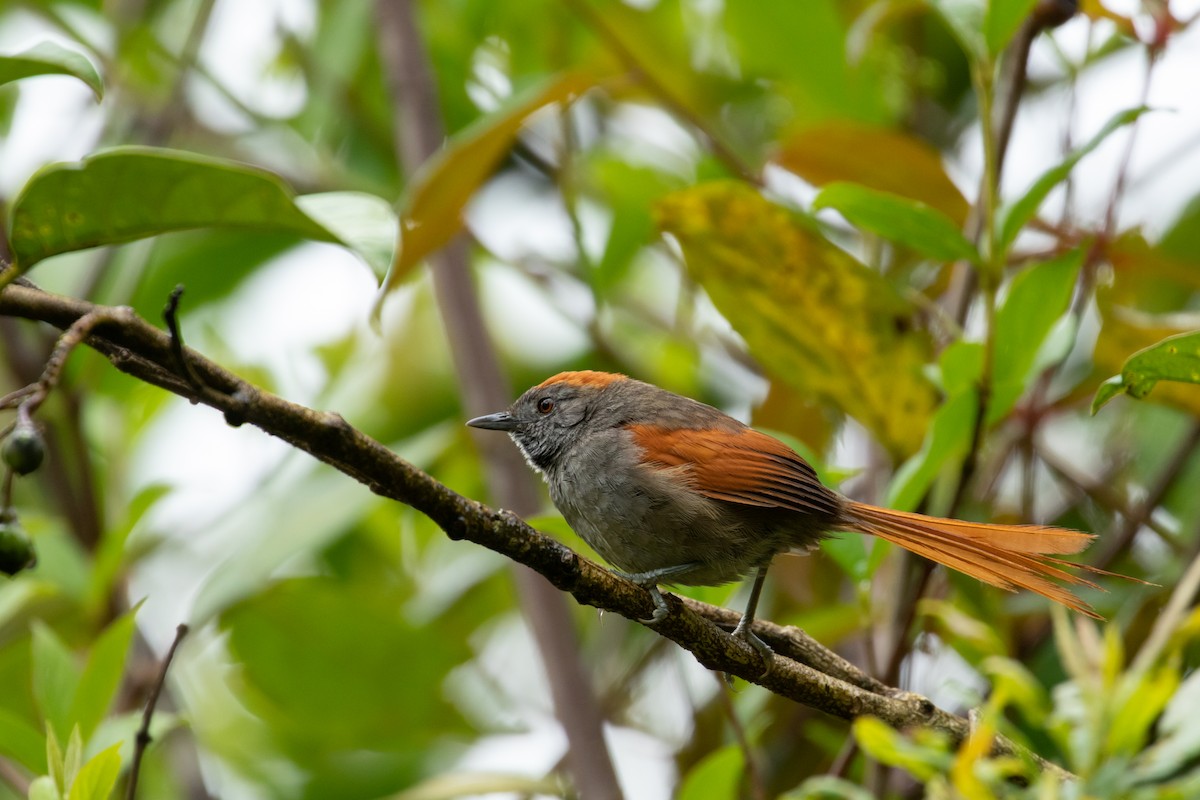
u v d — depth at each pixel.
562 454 10.42
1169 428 11.80
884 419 9.59
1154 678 6.87
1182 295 12.62
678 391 13.40
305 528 10.31
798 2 12.35
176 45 13.95
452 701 12.07
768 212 9.16
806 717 11.22
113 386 12.67
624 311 13.82
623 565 9.89
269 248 13.30
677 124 14.02
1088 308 12.94
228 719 12.60
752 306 9.46
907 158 11.03
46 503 12.99
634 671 12.02
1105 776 5.45
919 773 5.62
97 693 7.83
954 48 13.47
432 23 13.83
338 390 12.28
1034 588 8.12
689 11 14.62
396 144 14.23
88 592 10.68
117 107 13.45
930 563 8.52
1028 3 7.90
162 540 11.84
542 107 9.73
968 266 9.62
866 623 8.81
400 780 12.09
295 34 13.54
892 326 9.35
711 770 8.49
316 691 12.02
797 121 13.43
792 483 9.00
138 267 12.04
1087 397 10.95
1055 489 12.57
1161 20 10.37
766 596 12.74
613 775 9.71
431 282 13.29
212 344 12.98
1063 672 10.36
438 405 13.55
